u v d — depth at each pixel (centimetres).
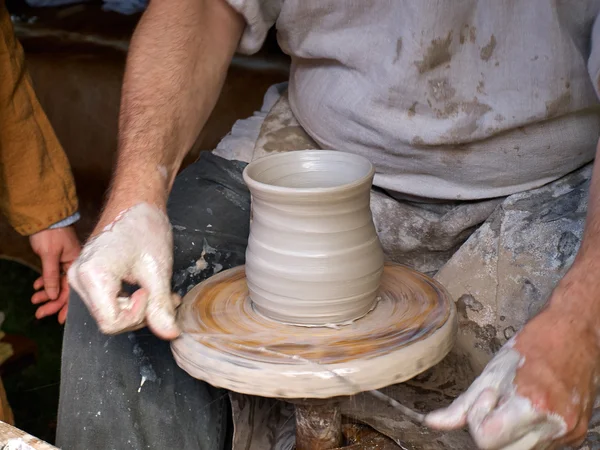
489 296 127
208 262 129
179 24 131
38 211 158
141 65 129
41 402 190
